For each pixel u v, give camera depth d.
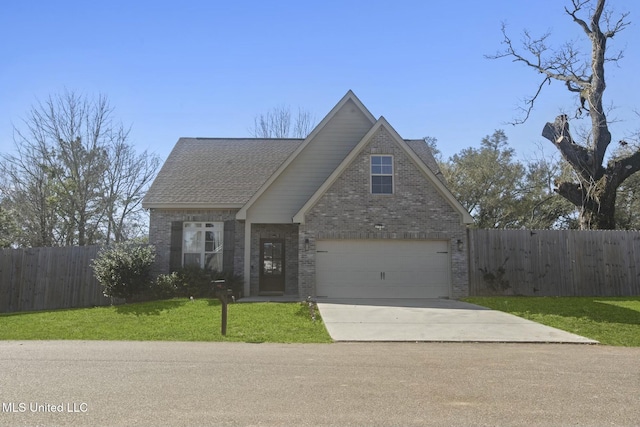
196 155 22.75
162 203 19.27
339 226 17.55
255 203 19.08
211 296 17.83
